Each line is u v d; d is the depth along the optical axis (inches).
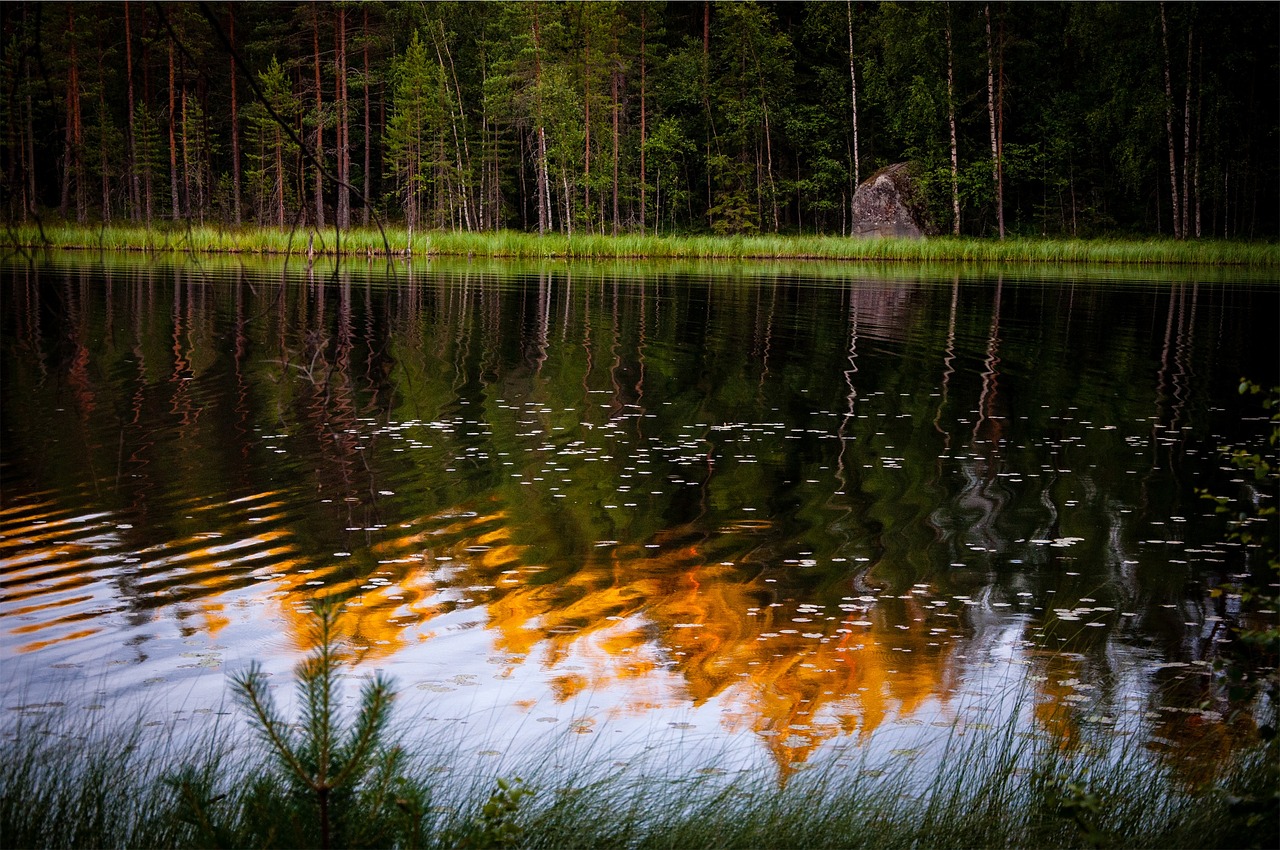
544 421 487.5
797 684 220.4
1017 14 2060.8
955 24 2026.3
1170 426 496.1
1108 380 617.9
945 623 257.8
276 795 120.5
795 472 403.2
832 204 2385.6
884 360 681.6
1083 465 419.5
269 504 347.3
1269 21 1844.2
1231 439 469.7
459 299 1015.0
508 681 219.0
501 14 2272.4
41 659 225.6
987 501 367.2
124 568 285.7
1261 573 296.8
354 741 106.9
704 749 188.7
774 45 2358.5
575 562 299.7
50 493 353.1
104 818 140.6
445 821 148.9
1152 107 1790.1
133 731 184.7
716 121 2468.0
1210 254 1711.4
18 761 155.8
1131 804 159.3
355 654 232.2
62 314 148.6
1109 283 1305.4
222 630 244.1
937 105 2034.9
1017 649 242.2
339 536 317.4
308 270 126.4
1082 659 236.8
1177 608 269.6
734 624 254.8
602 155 2359.7
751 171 2402.8
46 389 522.6
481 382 581.9
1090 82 2030.0
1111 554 312.8
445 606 263.3
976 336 791.1
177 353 639.8
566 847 140.9
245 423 462.3
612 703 209.5
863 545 319.0
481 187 2397.9
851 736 195.6
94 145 1509.6
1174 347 747.4
